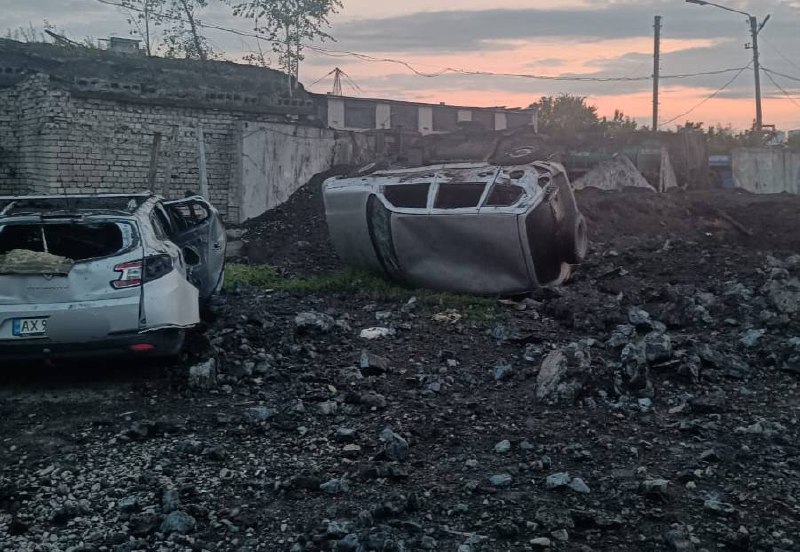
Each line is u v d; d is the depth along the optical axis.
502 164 10.96
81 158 18.09
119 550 4.03
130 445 5.50
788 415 6.18
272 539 4.19
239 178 19.50
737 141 42.72
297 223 18.77
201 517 4.42
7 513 4.47
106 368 7.19
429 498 4.66
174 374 7.01
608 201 19.77
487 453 5.41
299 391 6.73
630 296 10.47
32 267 6.32
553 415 6.19
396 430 5.80
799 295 9.47
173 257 6.98
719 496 4.66
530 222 9.91
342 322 9.02
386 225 10.70
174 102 19.25
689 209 20.17
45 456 5.30
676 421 6.05
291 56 28.58
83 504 4.52
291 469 5.10
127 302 6.44
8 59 20.41
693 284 11.64
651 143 31.14
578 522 4.32
